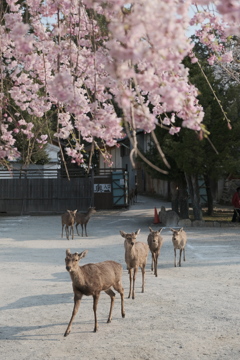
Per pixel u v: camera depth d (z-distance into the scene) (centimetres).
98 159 5662
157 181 4894
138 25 382
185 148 2672
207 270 1529
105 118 553
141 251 1191
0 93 730
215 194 4088
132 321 969
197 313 1014
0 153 700
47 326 946
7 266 1622
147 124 455
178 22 427
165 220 2836
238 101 2755
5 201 3803
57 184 3800
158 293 1207
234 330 898
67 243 2234
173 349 801
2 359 771
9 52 748
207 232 2517
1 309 1071
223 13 390
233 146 2866
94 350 805
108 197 3884
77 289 903
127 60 437
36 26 727
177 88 504
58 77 518
